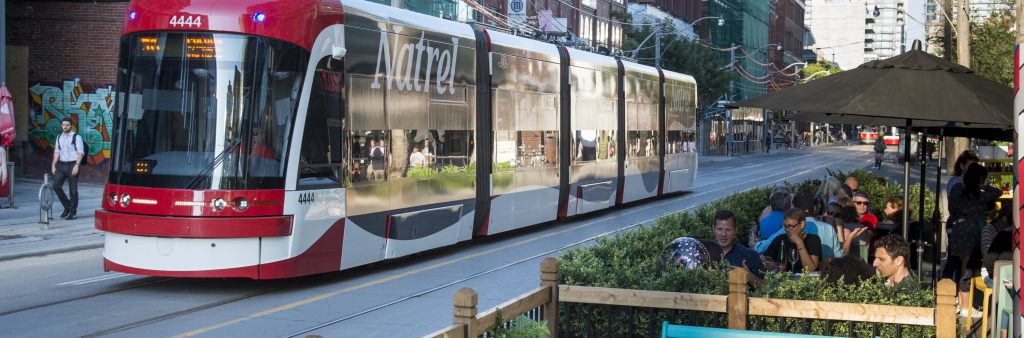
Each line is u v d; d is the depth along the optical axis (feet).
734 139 293.23
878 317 24.02
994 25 144.36
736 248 32.27
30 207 76.54
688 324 26.37
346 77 45.16
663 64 208.74
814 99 31.89
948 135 48.88
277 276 41.57
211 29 41.32
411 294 43.34
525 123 64.85
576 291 25.21
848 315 24.09
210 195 40.52
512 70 62.80
